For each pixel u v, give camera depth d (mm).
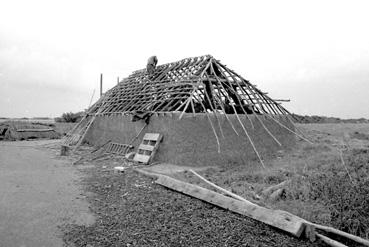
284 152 15359
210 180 9781
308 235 5301
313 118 58125
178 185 8484
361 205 6168
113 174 10977
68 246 5086
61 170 11984
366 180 7750
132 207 7043
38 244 5164
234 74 16938
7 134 27469
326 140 20672
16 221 6219
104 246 5047
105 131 19141
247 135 13062
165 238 5312
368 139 23094
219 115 13289
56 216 6516
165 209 6859
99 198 7895
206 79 14883
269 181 9250
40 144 22641
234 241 5180
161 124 13547
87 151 17719
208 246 5004
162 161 13102
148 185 9219
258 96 16875
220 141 13195
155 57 19703
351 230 5625
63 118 43250
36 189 8867
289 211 6473
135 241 5207
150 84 18109
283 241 5219
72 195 8211
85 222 6172
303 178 8711
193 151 12547
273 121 15867
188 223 6000
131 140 15750
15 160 14523
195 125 12680
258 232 5547
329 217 6066
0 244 5145
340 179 8008
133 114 14789
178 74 17031
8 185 9328
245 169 11469
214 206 7062
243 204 6570
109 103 20859
